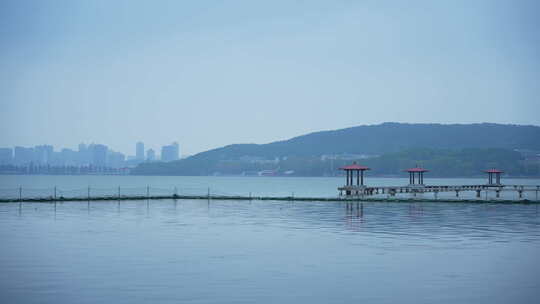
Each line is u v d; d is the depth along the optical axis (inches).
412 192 4178.2
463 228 1878.7
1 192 5536.4
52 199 3127.5
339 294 923.4
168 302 865.5
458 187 4379.9
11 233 1638.8
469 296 914.7
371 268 1138.7
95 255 1264.8
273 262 1198.3
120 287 956.6
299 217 2295.8
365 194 3890.3
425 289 960.3
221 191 6815.9
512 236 1659.7
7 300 869.2
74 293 913.5
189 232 1712.6
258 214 2440.9
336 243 1492.4
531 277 1057.5
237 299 885.8
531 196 5017.2
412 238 1605.6
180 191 6692.9
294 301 877.8
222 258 1242.0
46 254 1273.4
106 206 2790.4
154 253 1300.4
